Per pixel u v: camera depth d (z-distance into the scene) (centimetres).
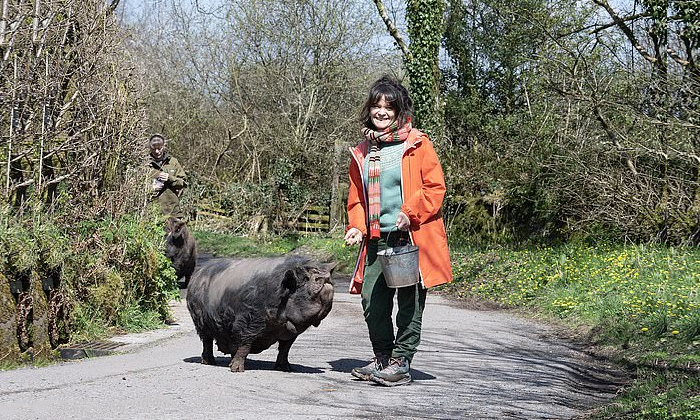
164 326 1022
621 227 1788
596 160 1872
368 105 685
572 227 1891
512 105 2714
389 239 673
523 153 2186
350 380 680
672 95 1725
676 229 1686
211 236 2708
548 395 660
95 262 955
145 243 1022
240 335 671
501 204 2195
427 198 667
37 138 972
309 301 639
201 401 561
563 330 1099
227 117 3416
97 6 1055
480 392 655
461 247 2094
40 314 777
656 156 1753
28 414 509
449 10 2759
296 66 3284
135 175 1105
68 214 979
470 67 2780
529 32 2162
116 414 513
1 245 752
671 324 949
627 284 1251
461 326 1120
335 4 3272
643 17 1784
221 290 682
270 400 575
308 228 2980
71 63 1030
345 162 3195
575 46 2030
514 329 1114
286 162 3075
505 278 1566
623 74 1861
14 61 956
